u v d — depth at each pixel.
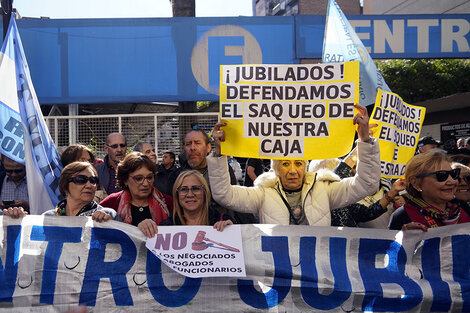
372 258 2.96
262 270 2.88
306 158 3.06
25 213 2.98
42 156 3.94
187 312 2.82
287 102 3.08
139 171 3.22
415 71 13.20
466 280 2.87
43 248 2.92
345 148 3.04
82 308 2.83
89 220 2.96
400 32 8.56
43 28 8.28
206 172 4.18
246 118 3.09
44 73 8.30
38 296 2.85
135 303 2.83
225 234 2.95
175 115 8.41
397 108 4.04
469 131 10.62
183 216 3.11
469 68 13.16
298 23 8.43
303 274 2.88
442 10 13.99
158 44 8.42
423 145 6.02
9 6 6.43
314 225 3.04
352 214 3.41
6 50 3.99
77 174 3.00
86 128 8.51
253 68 3.09
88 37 8.34
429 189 2.89
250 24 8.43
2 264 2.88
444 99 10.76
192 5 9.05
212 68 8.47
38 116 4.01
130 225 2.95
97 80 8.39
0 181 4.13
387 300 2.85
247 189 3.20
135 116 8.36
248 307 2.84
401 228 3.02
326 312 2.85
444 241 2.92
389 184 4.05
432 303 2.84
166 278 2.86
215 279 2.86
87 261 2.90
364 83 5.40
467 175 3.35
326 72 3.06
